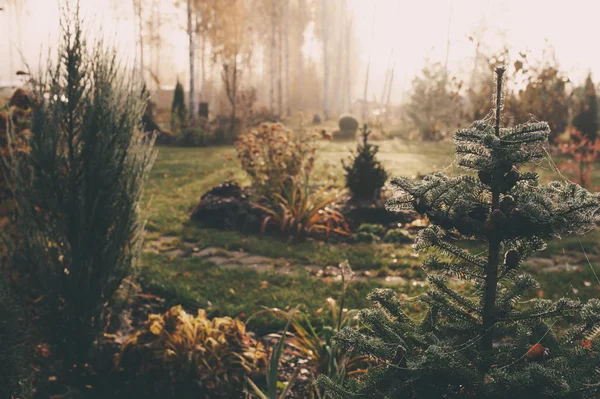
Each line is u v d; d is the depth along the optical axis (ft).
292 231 30.89
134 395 13.29
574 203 6.48
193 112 106.52
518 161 6.68
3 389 10.71
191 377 13.35
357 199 35.99
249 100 97.30
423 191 7.01
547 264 25.76
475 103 51.39
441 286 7.33
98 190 14.01
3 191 15.80
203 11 118.01
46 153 13.82
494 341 10.63
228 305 19.52
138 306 19.15
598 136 67.41
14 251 14.64
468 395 6.85
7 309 10.95
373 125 107.34
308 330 17.56
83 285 14.30
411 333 7.29
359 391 7.14
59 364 14.17
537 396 6.31
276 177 34.35
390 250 27.99
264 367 14.47
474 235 7.21
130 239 15.08
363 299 20.34
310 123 139.03
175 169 53.88
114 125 14.23
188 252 26.99
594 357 6.63
